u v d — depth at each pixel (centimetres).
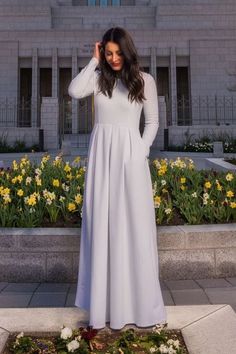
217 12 4128
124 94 301
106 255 293
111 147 300
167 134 2623
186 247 502
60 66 3994
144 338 291
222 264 507
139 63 300
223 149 2350
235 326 315
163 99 2683
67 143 2236
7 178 719
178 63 3984
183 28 4091
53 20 4266
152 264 298
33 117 3819
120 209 293
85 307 306
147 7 4297
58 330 312
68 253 500
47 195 589
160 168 735
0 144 2547
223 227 521
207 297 445
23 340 289
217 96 3866
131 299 299
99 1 4556
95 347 284
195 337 299
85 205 309
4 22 4134
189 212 574
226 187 681
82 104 3741
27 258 502
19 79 3962
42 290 473
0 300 439
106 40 294
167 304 425
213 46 3909
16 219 558
